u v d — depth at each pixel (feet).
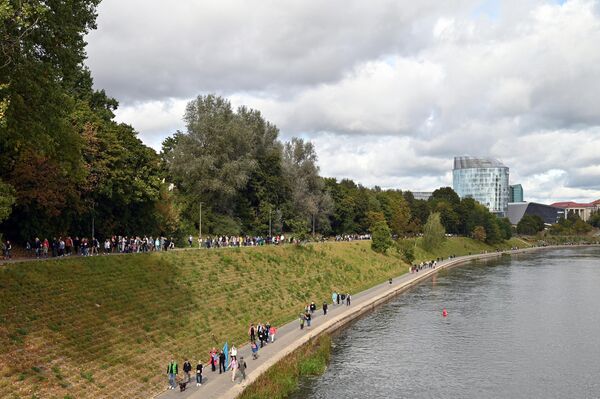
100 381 116.37
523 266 515.09
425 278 402.31
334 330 212.02
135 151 238.48
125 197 218.18
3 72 105.40
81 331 130.93
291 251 306.14
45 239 177.37
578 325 232.12
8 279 134.00
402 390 147.13
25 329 119.85
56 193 179.73
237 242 314.14
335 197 497.46
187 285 190.80
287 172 412.57
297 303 235.40
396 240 523.29
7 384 100.94
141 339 141.90
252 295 215.72
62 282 146.72
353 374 159.53
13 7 98.48
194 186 322.14
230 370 141.08
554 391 148.87
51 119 115.34
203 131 325.42
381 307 272.51
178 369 137.80
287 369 147.43
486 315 253.24
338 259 344.69
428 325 229.86
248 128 357.82
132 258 186.29
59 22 109.81
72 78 122.52
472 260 587.68
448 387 150.61
